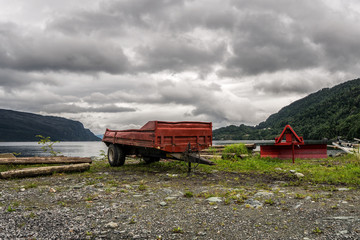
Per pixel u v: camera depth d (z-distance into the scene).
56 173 10.09
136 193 6.69
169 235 3.78
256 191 6.86
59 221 4.43
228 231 3.91
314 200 5.65
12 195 6.45
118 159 12.86
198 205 5.42
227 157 14.92
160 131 9.51
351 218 4.26
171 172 10.75
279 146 15.24
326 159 14.79
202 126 10.89
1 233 3.87
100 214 4.82
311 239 3.50
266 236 3.68
